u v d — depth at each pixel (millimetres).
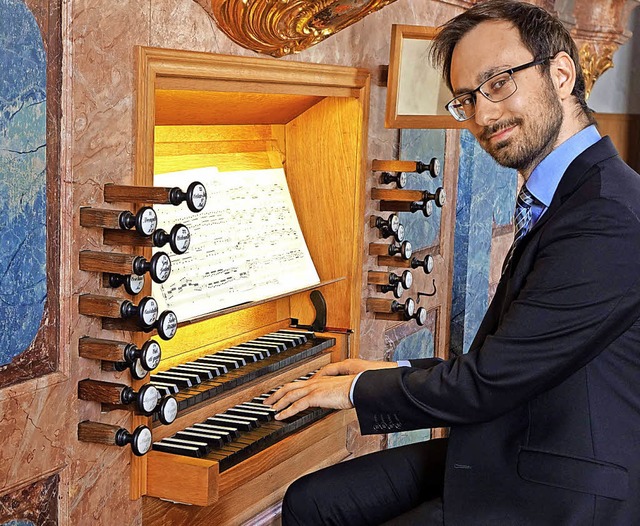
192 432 1762
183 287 1921
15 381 1368
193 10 1663
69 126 1408
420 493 1759
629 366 1479
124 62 1514
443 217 2975
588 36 4094
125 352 1460
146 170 1581
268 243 2205
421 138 2719
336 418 2096
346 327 2371
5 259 1326
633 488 1456
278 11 1770
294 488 1775
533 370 1467
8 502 1374
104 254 1449
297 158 2369
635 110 5430
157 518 1733
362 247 2379
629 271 1432
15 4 1295
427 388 1561
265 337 2250
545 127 1587
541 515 1466
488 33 1602
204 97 1876
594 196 1469
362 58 2287
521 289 1546
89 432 1485
